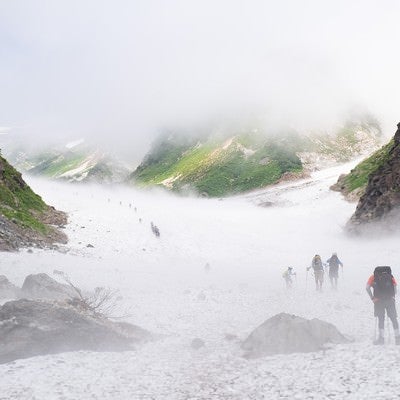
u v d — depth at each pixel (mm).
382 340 12945
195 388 10461
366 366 10820
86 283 29594
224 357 13164
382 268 13531
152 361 12953
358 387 9461
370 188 76438
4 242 40312
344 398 8922
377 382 9594
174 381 11039
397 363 10695
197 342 14594
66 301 16703
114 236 63406
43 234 52531
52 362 12609
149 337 15914
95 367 12273
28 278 20719
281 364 11883
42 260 38062
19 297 19828
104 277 33219
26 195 65250
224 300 24250
